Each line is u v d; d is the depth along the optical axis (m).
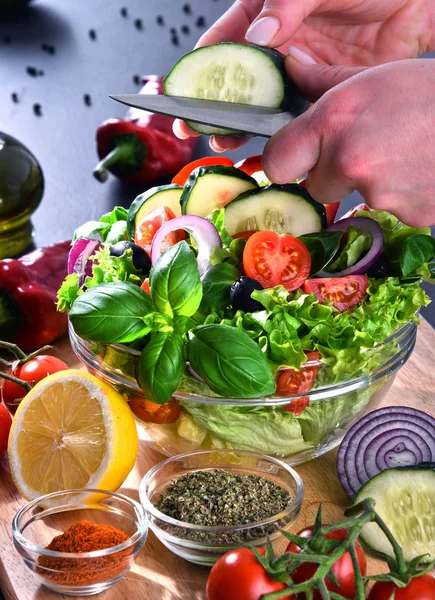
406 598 0.70
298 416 0.79
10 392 0.88
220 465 0.80
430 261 0.82
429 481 0.77
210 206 0.83
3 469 0.84
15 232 1.12
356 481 0.81
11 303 0.95
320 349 0.76
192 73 0.85
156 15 1.64
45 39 1.55
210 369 0.75
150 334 0.77
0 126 1.31
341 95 0.79
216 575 0.70
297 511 0.77
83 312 0.76
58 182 1.21
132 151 1.21
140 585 0.75
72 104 1.37
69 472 0.80
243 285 0.77
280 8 0.86
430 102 0.77
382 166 0.79
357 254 0.81
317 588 0.70
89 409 0.80
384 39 1.00
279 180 0.82
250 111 0.84
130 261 0.81
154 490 0.79
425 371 0.93
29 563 0.74
